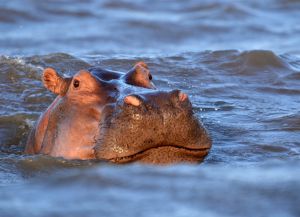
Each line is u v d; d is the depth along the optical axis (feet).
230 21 298.15
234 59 182.09
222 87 164.25
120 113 107.24
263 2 334.44
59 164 113.09
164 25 286.25
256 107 150.00
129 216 79.00
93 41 258.98
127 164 106.42
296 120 138.92
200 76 171.94
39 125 125.29
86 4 333.83
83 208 81.76
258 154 121.29
